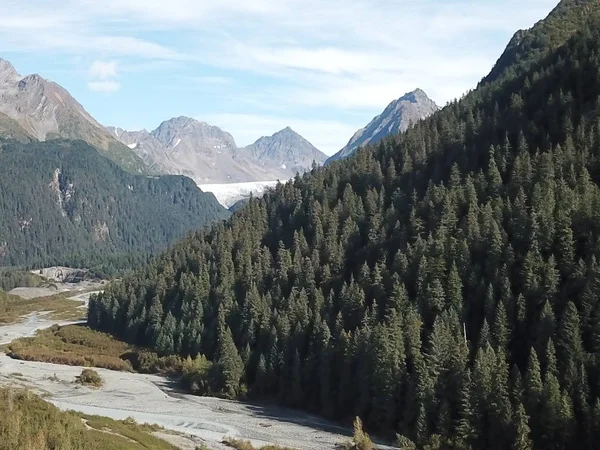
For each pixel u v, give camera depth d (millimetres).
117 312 190375
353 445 91062
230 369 126125
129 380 139375
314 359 116562
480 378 89000
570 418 81562
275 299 141250
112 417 103562
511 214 114375
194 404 119125
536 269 101500
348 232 145750
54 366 150875
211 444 88938
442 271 111500
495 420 86312
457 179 135875
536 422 83938
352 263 138750
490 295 101188
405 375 98812
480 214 119312
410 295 114500
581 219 105312
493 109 170375
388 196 155500
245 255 165875
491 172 130125
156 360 151125
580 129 129250
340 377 109812
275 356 123625
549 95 150625
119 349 168125
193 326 151250
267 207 194875
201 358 140000
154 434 91188
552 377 84125
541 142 135875
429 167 157875
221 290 155375
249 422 106000
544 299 97688
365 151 197625
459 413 90000
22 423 62906
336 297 130500
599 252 98312
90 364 155750
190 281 168625
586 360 86000
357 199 158750
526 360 93312
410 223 132625
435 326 97812
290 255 152250
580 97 143875
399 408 97688
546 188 114250
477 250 112875
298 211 173500
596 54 153625
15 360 156250
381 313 115000
